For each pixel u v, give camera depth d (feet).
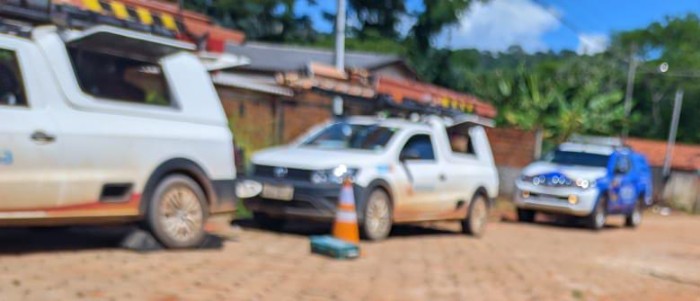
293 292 18.66
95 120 20.43
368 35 144.36
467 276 23.73
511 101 93.09
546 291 22.15
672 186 107.55
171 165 22.36
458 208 37.09
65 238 23.82
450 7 135.95
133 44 21.22
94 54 21.12
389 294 19.57
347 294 19.03
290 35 141.79
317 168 30.12
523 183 53.93
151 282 18.04
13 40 19.29
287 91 46.39
